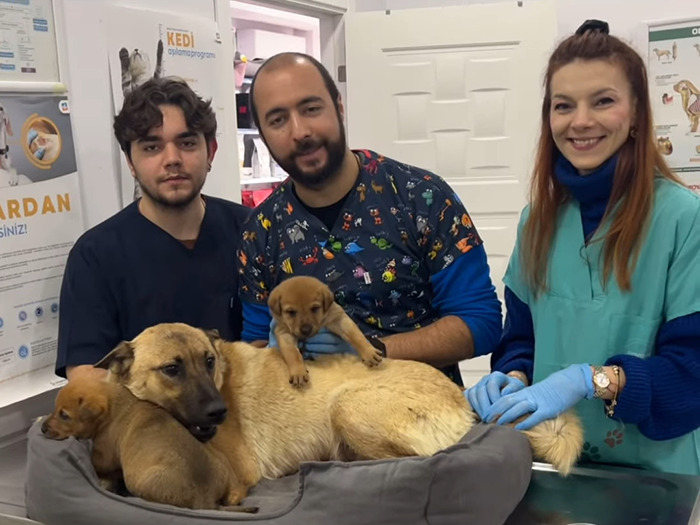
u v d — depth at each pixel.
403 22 3.71
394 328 1.72
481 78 3.67
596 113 1.44
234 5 4.46
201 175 1.81
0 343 1.81
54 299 1.96
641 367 1.37
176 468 1.15
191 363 1.26
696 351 1.41
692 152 3.06
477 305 1.70
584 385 1.38
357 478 1.08
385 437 1.33
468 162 3.76
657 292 1.45
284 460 1.42
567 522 1.20
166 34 2.32
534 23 3.56
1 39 1.79
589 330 1.53
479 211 3.79
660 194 1.47
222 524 1.07
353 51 3.79
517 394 1.37
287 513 1.09
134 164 1.78
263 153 4.80
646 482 1.35
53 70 1.93
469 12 3.63
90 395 1.20
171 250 1.84
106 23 2.09
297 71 1.60
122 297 1.80
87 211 2.05
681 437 1.53
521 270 1.69
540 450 1.33
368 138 3.85
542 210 1.62
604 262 1.51
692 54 3.01
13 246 1.83
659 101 3.10
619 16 3.22
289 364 1.42
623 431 1.53
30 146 1.87
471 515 1.09
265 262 1.77
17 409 1.89
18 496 1.41
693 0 3.02
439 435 1.33
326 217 1.71
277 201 1.76
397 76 3.75
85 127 2.04
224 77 2.67
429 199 1.69
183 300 1.84
